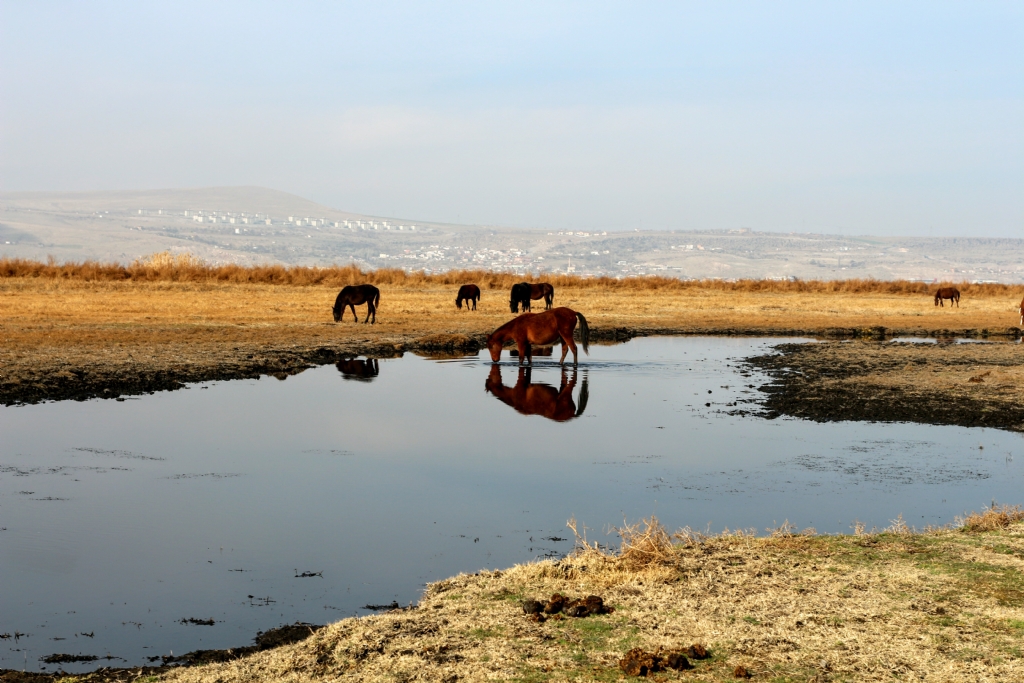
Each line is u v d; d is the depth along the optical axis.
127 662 6.00
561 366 23.31
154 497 10.70
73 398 16.92
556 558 8.53
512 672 5.16
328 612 7.11
